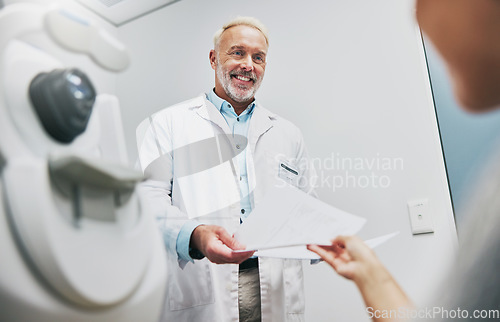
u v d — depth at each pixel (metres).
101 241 0.33
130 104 1.83
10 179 0.30
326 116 1.38
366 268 0.47
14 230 0.30
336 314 1.23
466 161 1.14
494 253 0.18
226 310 1.04
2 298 0.28
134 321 0.35
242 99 1.30
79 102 0.36
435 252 1.14
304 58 1.46
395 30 1.33
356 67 1.37
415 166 1.22
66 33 0.36
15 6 0.35
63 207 0.32
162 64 1.80
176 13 1.81
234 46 1.29
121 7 1.86
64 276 0.29
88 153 0.39
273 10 1.56
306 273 1.29
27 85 0.35
